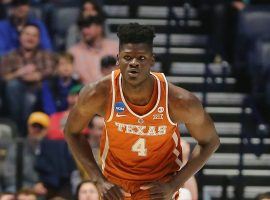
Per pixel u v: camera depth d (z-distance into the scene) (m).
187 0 18.08
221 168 15.36
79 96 7.92
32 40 15.47
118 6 17.81
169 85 7.80
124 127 7.84
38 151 13.43
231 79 16.80
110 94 7.77
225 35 17.44
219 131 15.98
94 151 12.85
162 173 8.15
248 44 16.75
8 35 16.23
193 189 11.55
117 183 8.20
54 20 17.05
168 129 7.89
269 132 15.75
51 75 15.36
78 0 17.30
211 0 17.59
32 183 13.35
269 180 15.25
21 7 16.23
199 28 17.66
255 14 17.00
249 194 15.02
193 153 8.23
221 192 14.70
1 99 15.28
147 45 7.51
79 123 8.12
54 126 14.29
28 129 14.48
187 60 17.06
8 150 13.41
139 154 8.00
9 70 15.36
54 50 16.72
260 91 16.23
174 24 17.59
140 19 17.69
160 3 17.92
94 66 15.57
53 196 13.24
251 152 15.50
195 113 7.88
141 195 8.18
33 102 15.23
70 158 13.37
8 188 13.32
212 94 16.48
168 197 8.08
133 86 7.61
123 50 7.52
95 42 15.69
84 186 11.58
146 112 7.77
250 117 16.11
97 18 15.72
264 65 16.30
